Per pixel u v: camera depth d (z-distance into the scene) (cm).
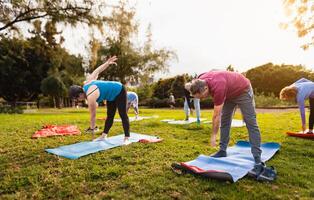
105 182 301
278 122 797
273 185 290
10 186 296
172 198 262
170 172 327
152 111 1603
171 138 538
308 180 305
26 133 604
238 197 261
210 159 362
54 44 1552
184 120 839
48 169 345
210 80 322
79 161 377
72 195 275
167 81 2566
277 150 420
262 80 2912
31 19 1223
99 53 2117
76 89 464
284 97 557
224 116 374
